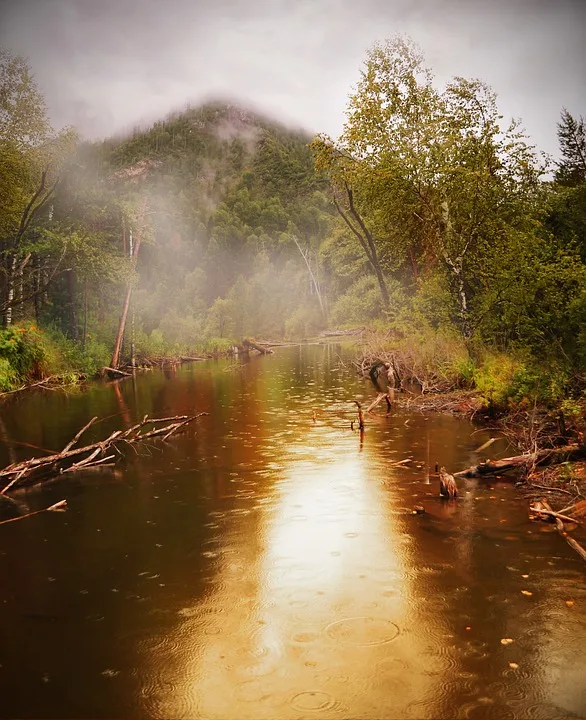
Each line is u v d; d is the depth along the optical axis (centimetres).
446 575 552
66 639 461
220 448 1111
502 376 1301
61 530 703
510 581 536
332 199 2662
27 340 2277
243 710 374
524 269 1148
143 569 586
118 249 3172
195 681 405
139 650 443
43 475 960
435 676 402
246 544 641
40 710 379
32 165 2467
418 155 1834
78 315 3050
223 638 456
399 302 2703
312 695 386
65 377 2339
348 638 450
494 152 1753
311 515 727
